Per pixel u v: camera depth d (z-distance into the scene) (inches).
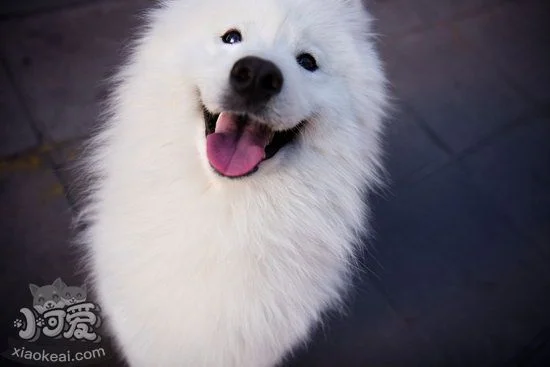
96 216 22.1
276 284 20.1
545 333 31.3
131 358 23.7
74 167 29.9
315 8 20.5
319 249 20.6
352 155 20.5
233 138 19.0
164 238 19.4
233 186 18.8
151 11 22.5
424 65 42.1
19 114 31.8
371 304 30.6
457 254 33.2
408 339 30.0
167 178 19.4
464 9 47.1
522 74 44.0
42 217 29.2
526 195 36.6
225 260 19.4
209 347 20.6
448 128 38.8
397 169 35.8
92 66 34.4
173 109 19.5
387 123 36.2
